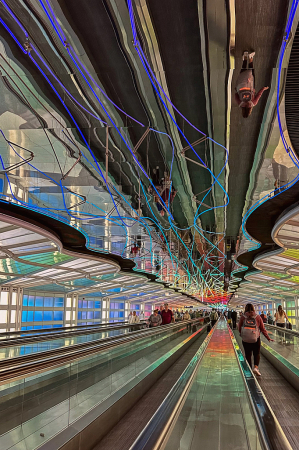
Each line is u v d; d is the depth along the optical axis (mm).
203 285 45469
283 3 5180
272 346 12664
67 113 7805
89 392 6176
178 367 13180
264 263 24719
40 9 5312
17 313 27344
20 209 14820
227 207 14773
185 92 7188
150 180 11375
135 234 19000
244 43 5867
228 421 4449
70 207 14023
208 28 5656
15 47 6020
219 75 6586
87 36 5848
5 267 20812
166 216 15711
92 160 9984
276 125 7992
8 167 10406
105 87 7027
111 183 11734
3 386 4191
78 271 25109
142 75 6707
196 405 4891
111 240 20344
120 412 7211
